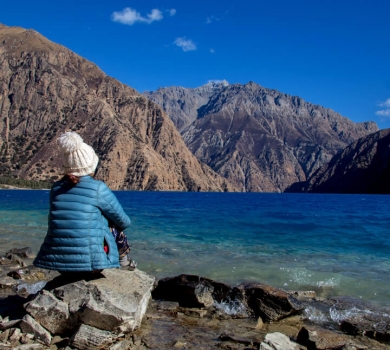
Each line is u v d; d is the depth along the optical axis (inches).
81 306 199.6
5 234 716.7
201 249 591.8
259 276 410.9
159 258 506.3
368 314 288.5
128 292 218.4
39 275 371.2
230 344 217.5
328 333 234.5
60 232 201.9
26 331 201.8
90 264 201.9
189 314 274.7
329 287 372.2
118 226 225.3
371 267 470.3
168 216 1336.1
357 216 1531.7
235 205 2477.9
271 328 257.8
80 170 205.5
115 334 199.8
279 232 863.1
